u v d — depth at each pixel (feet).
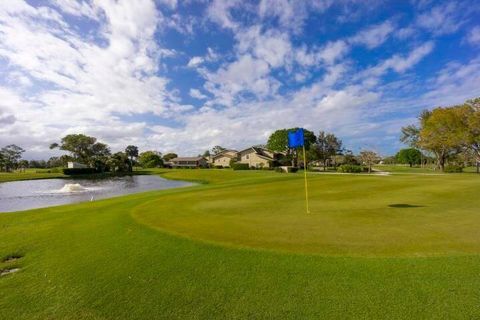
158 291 13.96
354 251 17.42
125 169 264.93
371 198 40.14
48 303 13.65
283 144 226.38
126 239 22.53
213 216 29.84
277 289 13.42
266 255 17.38
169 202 41.91
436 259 15.67
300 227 23.80
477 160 135.33
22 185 132.98
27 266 18.71
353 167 159.43
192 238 21.42
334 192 48.47
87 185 127.44
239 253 17.93
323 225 24.34
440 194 42.32
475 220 25.04
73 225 29.37
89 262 18.33
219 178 138.31
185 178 156.35
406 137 176.14
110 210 37.35
